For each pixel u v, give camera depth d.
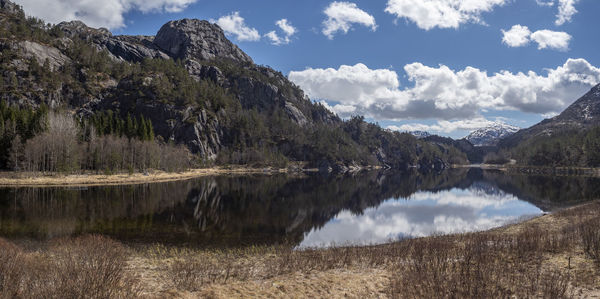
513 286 15.77
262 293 15.50
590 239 22.45
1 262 14.43
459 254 23.88
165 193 77.38
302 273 19.84
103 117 157.25
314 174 193.25
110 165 113.25
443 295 14.27
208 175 157.12
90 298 12.41
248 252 29.41
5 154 103.88
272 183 120.69
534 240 24.66
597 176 153.75
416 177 177.62
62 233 35.22
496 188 107.81
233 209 58.56
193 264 20.66
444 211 62.47
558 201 71.75
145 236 35.53
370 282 17.75
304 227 45.69
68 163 98.94
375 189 107.62
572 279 16.83
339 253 25.56
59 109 178.12
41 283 13.47
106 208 53.22
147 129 163.38
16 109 135.88
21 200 58.66
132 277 17.42
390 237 40.41
